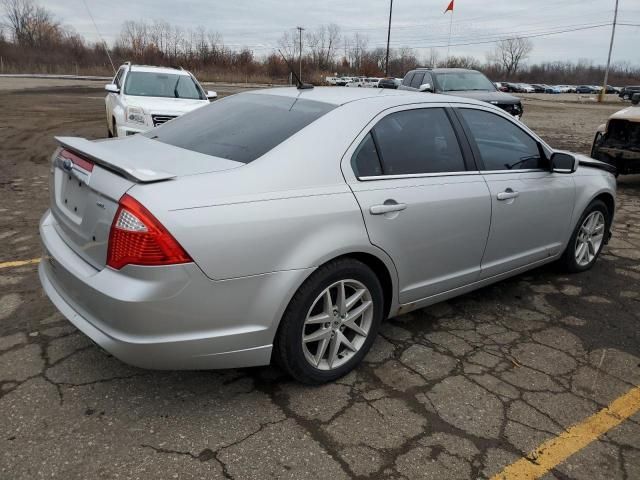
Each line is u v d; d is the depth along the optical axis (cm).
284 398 286
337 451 249
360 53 7406
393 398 291
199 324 246
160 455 241
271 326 263
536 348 352
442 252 338
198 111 377
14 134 1215
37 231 535
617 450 260
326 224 273
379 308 314
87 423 259
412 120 334
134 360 243
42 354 315
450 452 252
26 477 225
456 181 341
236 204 250
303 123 298
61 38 5878
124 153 299
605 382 317
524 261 410
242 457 242
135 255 232
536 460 250
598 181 463
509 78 10019
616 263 516
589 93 7569
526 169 399
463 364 328
